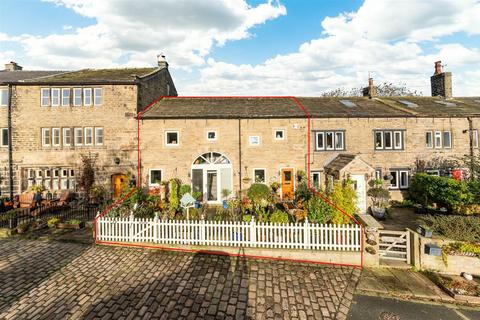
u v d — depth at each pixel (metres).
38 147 15.91
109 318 5.39
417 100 19.97
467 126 16.27
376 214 12.62
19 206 14.26
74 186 16.02
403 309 5.99
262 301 6.13
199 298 6.16
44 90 16.02
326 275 7.38
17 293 6.23
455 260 7.43
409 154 16.02
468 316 5.76
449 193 12.19
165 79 20.95
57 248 8.85
